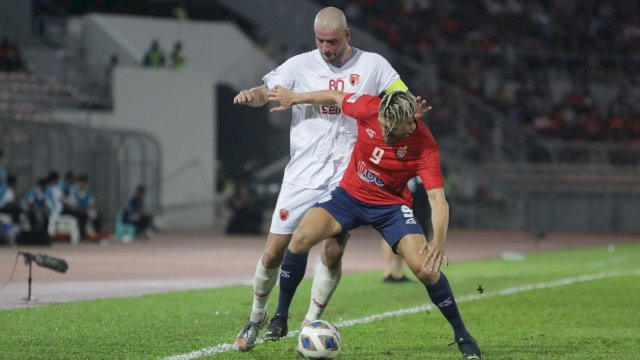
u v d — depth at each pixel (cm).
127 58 11238
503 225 11506
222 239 9062
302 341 2212
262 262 2416
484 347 2506
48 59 10450
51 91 9931
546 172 11794
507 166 11631
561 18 14625
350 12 13750
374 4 14100
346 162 2520
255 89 2548
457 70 12812
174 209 10462
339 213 2331
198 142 10619
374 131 2250
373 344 2536
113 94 10150
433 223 2181
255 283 2422
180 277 4731
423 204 4722
